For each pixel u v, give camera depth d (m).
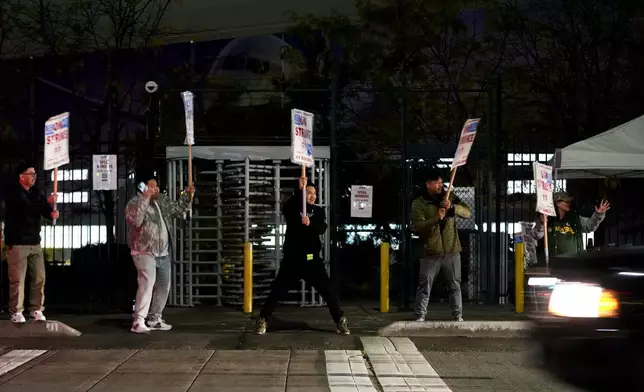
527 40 18.06
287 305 12.73
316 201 12.52
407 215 12.59
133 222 9.83
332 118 12.55
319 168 12.55
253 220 12.51
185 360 8.61
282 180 13.00
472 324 10.10
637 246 7.85
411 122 17.19
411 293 12.79
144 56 19.36
